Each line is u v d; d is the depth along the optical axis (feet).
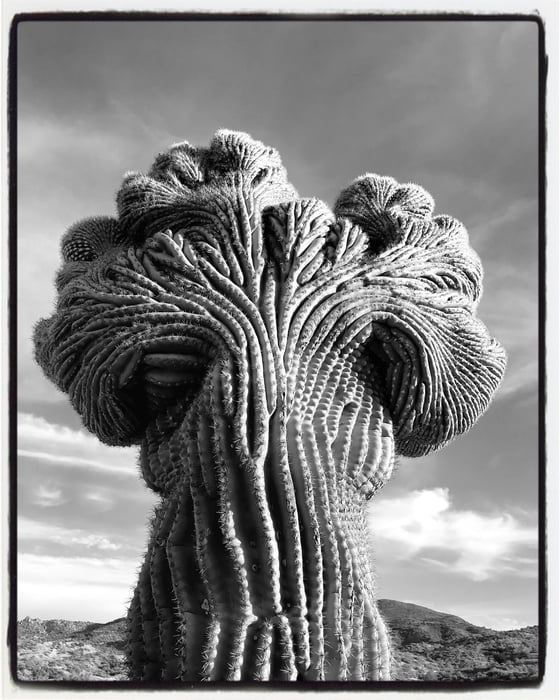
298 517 9.61
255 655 9.00
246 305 10.32
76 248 12.10
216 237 11.02
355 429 10.55
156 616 10.05
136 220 11.71
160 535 10.07
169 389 10.44
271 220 11.38
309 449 9.92
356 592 9.61
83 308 10.87
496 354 11.69
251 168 12.04
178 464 10.36
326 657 9.29
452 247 11.91
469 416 11.46
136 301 10.57
